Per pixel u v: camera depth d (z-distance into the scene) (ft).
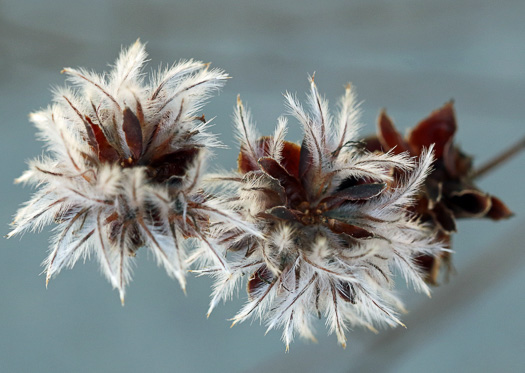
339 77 0.52
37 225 0.34
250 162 0.35
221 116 0.56
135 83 0.34
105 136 0.34
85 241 0.34
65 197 0.34
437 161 0.39
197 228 0.34
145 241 0.34
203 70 0.35
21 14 0.54
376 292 0.35
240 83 0.51
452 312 0.46
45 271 0.34
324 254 0.34
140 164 0.34
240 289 0.35
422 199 0.38
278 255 0.35
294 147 0.35
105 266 0.34
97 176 0.34
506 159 0.40
